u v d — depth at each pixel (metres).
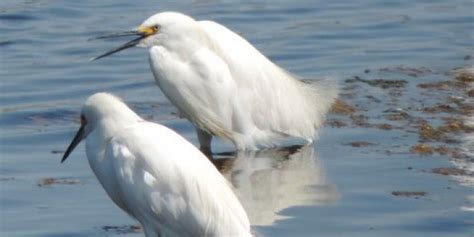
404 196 13.24
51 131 16.61
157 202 11.23
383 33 23.50
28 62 21.38
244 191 13.60
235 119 15.53
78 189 13.80
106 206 13.14
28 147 15.78
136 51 22.23
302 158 15.09
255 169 14.63
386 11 25.72
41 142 16.02
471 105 17.27
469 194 13.28
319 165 14.66
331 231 12.13
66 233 12.22
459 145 15.29
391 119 16.61
